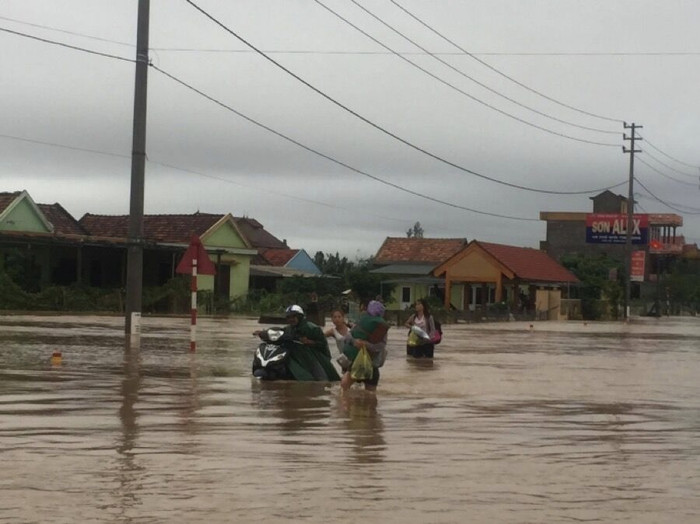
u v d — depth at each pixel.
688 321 78.06
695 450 11.03
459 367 22.00
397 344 30.58
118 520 7.34
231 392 15.46
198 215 66.94
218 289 63.72
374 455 10.19
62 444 10.35
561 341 36.22
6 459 9.50
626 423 13.21
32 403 13.46
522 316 64.69
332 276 75.62
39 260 56.00
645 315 95.31
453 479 9.05
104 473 8.94
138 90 27.03
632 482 9.13
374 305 16.11
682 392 17.59
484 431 12.10
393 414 13.45
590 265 84.38
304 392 15.80
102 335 28.98
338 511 7.74
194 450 10.19
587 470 9.68
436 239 87.69
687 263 123.31
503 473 9.40
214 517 7.48
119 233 67.44
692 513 7.96
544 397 16.22
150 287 56.12
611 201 108.88
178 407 13.47
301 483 8.70
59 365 19.00
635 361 25.80
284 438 11.12
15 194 56.59
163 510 7.65
